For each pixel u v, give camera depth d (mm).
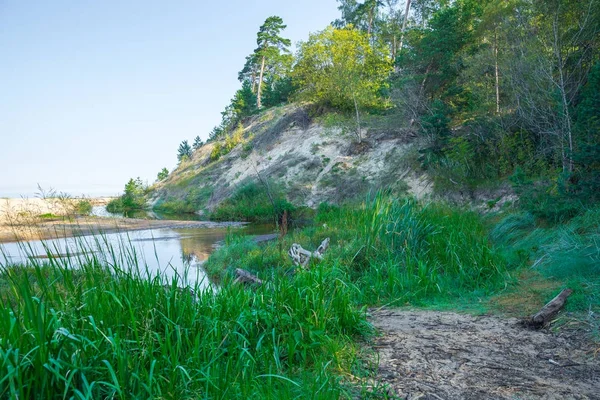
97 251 4637
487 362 4125
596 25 13344
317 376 3523
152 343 3402
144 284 4062
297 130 37750
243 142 43500
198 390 3236
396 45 44531
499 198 15883
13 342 2836
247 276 7855
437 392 3434
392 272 7488
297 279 5613
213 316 4277
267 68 70812
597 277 6379
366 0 48125
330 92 36125
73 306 3457
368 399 3297
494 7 18078
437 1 39281
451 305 6492
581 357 4262
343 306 4992
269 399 3082
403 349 4473
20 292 3143
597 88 10617
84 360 3053
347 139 32000
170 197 43375
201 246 16938
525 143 16531
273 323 4406
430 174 20547
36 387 2750
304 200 28625
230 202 31891
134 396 2943
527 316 5602
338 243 10328
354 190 26562
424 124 22125
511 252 9219
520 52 15953
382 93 31219
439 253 8625
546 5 14320
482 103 18766
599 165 10664
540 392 3471
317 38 36719
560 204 10602
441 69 24750
